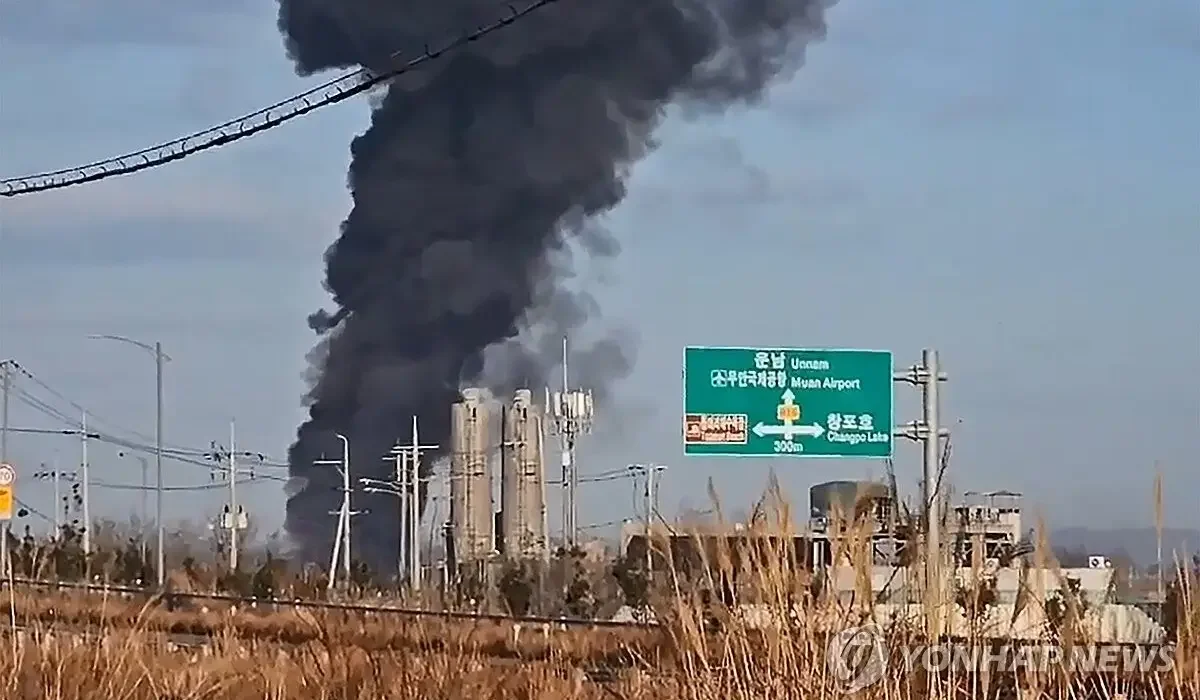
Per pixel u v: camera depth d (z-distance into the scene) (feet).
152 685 77.82
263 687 82.28
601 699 75.61
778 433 163.94
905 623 52.95
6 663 75.77
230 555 312.50
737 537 54.49
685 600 55.26
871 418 164.76
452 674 80.12
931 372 161.99
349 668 81.56
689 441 163.32
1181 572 50.80
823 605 53.16
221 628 133.39
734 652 53.57
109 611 93.40
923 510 53.93
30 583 96.94
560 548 252.01
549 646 105.29
